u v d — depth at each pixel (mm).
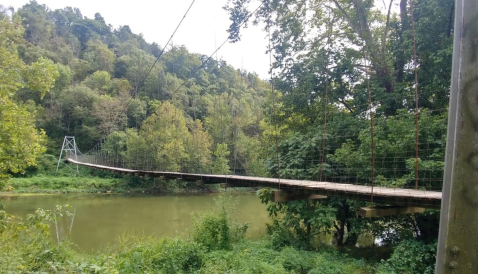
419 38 6023
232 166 20188
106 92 32094
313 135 7645
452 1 5691
